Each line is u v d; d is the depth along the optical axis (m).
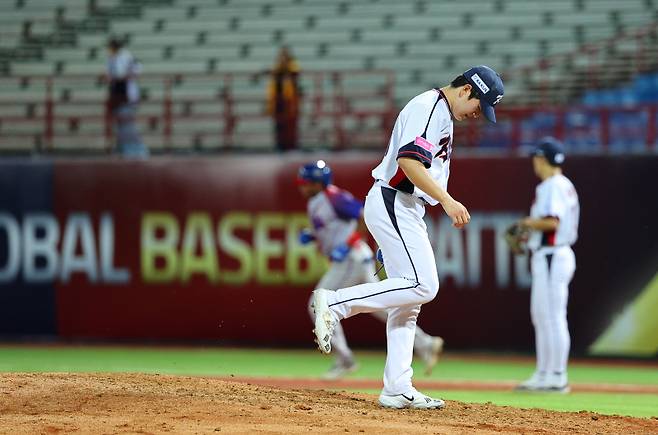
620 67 75.69
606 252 55.72
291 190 59.00
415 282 25.11
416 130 24.56
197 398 25.19
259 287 59.09
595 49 69.12
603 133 59.19
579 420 25.92
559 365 38.69
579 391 39.91
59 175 60.72
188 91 79.69
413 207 25.25
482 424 24.00
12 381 26.66
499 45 80.56
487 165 57.19
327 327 24.80
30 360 51.00
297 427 21.77
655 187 55.56
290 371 47.34
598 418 26.39
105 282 60.31
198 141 74.00
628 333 55.47
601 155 55.94
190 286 59.69
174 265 59.81
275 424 22.16
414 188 25.06
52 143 72.56
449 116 25.17
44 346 58.88
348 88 78.25
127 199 60.25
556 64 70.38
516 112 61.88
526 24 82.06
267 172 59.22
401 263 25.19
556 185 38.16
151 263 60.00
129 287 60.16
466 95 25.20
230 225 59.41
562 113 60.56
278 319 58.88
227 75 65.06
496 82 25.19
